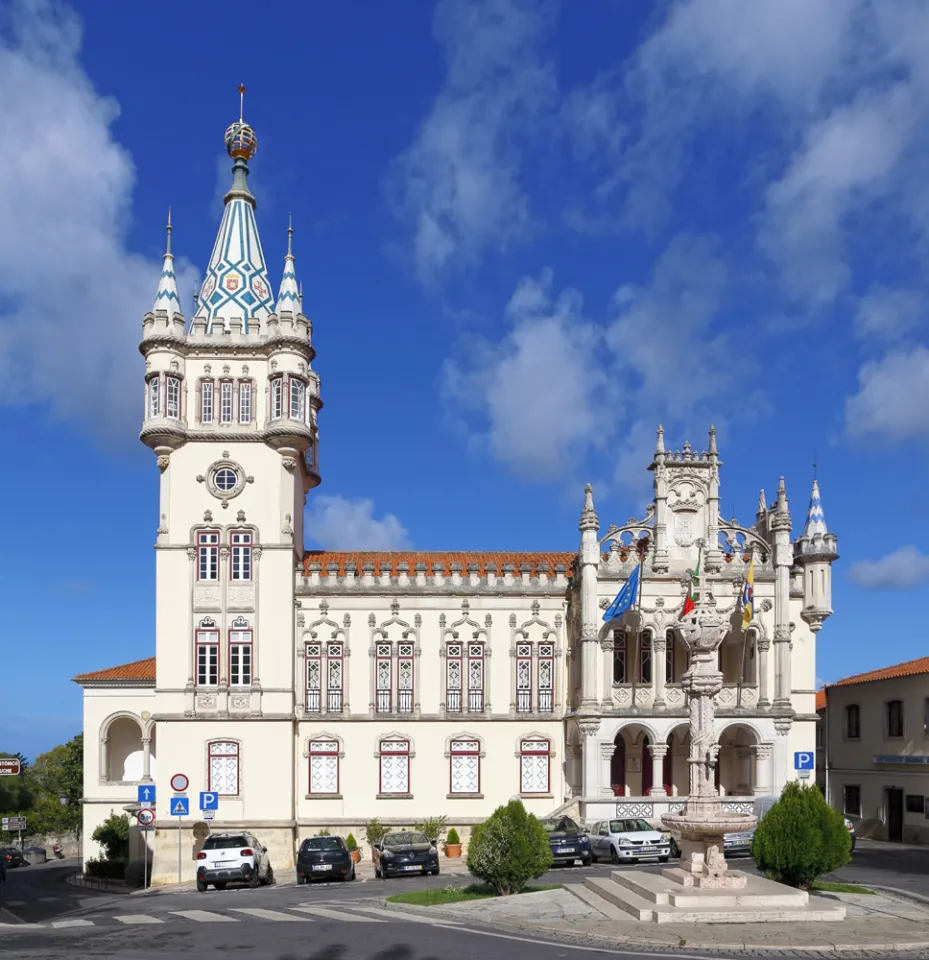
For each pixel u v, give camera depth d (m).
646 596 49.75
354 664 52.22
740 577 50.12
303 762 51.25
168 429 50.09
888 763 56.12
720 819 26.42
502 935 23.08
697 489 51.03
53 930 25.28
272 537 50.81
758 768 48.56
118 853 53.62
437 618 52.81
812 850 27.52
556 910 26.45
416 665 52.38
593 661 48.50
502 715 52.19
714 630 28.20
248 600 50.44
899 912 25.69
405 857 39.06
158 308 51.00
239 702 49.84
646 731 48.97
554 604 53.19
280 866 48.62
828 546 52.69
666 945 21.28
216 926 25.08
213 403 51.25
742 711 48.66
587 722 47.88
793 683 52.19
